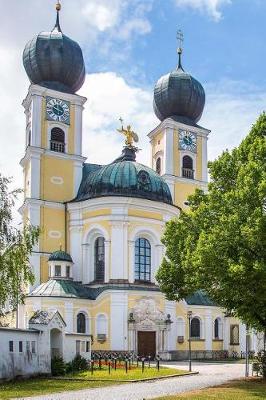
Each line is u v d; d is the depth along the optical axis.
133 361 58.91
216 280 34.97
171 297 41.03
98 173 71.44
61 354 43.88
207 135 87.94
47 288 63.41
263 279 31.75
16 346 38.66
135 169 69.75
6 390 31.00
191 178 84.94
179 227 40.66
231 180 38.53
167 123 84.75
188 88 87.56
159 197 69.69
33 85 74.62
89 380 37.34
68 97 77.25
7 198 40.31
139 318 63.19
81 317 63.59
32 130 73.88
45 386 33.50
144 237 68.25
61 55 78.56
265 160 35.72
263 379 37.50
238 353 73.94
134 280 66.12
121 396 28.45
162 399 26.44
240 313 36.81
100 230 67.25
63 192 73.69
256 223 31.45
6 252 39.19
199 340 71.31
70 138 76.31
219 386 32.84
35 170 72.44
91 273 68.19
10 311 40.19
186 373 43.25
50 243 70.75
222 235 32.91
